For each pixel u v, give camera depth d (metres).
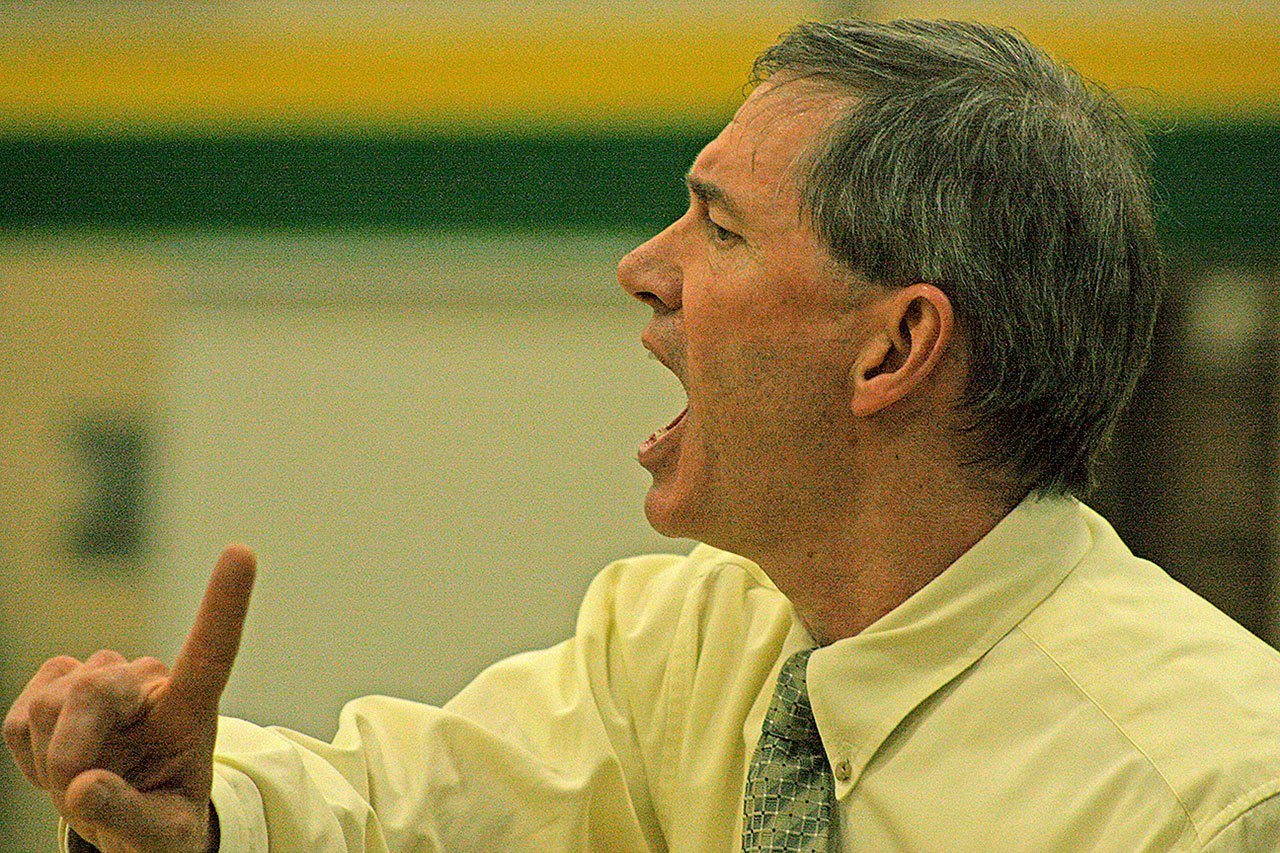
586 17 10.02
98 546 10.93
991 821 3.22
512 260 10.54
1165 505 9.88
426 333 10.73
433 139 10.25
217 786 3.11
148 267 10.67
